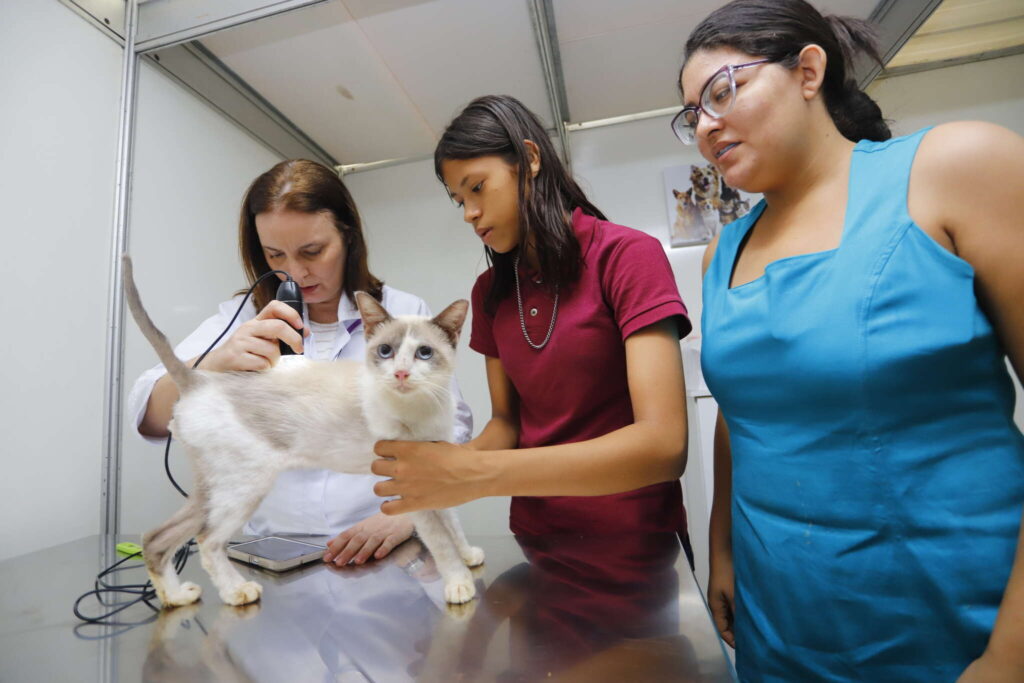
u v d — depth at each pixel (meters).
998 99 2.14
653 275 0.91
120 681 0.57
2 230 1.28
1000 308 0.60
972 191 0.59
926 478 0.63
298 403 0.84
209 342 1.39
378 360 0.90
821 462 0.69
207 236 1.97
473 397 2.56
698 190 2.40
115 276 1.56
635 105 2.39
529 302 1.07
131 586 0.86
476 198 0.98
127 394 1.58
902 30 1.83
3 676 0.58
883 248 0.63
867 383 0.63
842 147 0.75
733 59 0.71
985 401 0.62
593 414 1.04
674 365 0.87
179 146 1.86
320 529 1.43
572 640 0.63
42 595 0.85
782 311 0.71
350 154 2.68
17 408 1.30
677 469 0.82
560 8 1.75
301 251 1.32
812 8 0.76
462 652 0.61
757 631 0.81
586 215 1.04
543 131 1.03
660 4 1.75
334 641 0.65
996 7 1.81
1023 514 0.56
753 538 0.81
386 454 0.77
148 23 1.66
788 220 0.77
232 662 0.60
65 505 1.40
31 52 1.37
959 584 0.61
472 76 2.08
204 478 0.79
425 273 2.69
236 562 0.98
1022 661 0.53
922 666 0.64
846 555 0.67
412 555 1.00
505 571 0.88
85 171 1.51
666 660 0.57
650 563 0.88
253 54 1.90
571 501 1.08
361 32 1.80
